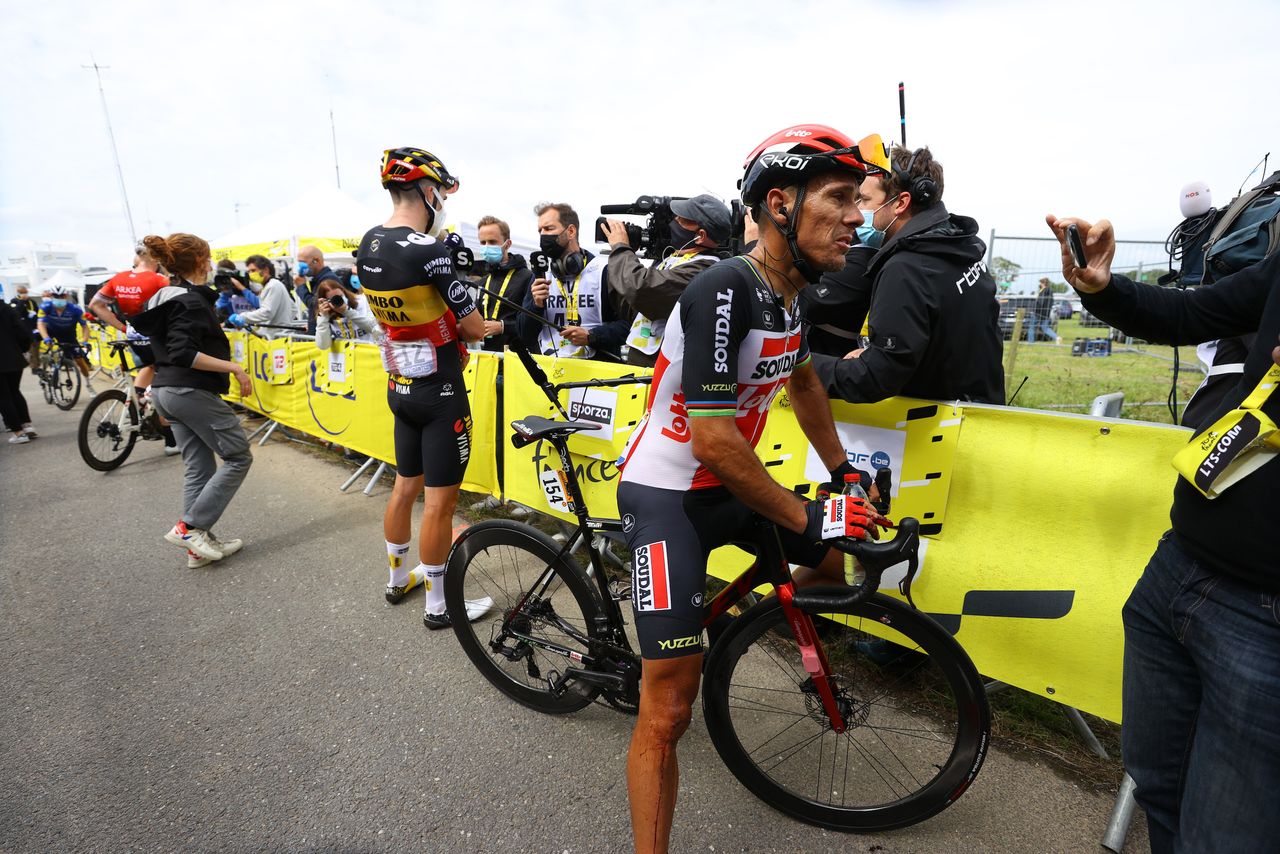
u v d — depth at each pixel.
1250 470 0.99
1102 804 1.76
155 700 2.22
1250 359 1.08
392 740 2.03
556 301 3.88
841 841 1.66
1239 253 1.63
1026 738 1.99
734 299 1.27
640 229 3.03
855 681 2.18
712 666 1.67
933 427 2.01
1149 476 1.69
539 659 2.19
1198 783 1.10
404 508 2.75
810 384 1.65
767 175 1.28
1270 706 1.00
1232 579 1.05
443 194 2.57
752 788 1.74
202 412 3.06
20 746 2.00
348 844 1.65
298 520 3.85
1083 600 1.80
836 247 1.29
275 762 1.93
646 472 1.48
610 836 1.67
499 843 1.66
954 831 1.68
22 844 1.64
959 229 1.96
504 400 3.47
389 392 2.62
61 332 8.34
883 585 2.15
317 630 2.66
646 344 3.05
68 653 2.51
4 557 3.38
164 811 1.75
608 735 2.04
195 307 2.99
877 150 1.38
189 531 3.18
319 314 4.68
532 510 3.67
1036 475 1.85
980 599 1.98
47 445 5.98
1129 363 9.28
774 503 1.32
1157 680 1.21
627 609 2.62
